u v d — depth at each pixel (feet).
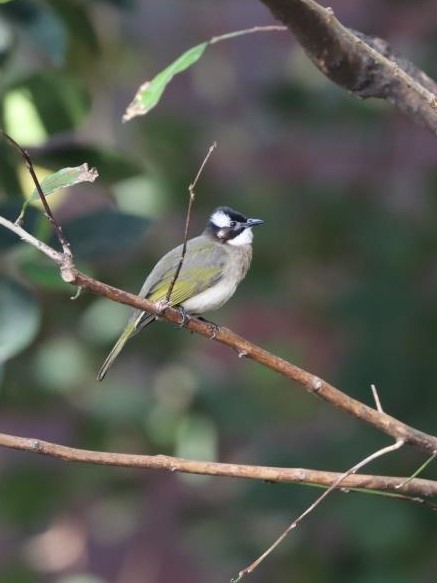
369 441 37.24
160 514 45.73
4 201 24.04
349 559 37.73
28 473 40.06
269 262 42.50
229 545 39.06
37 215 24.13
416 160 47.83
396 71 18.76
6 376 37.83
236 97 49.90
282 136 48.21
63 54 26.84
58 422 45.78
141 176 27.09
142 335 40.14
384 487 19.42
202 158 44.42
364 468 36.91
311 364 43.80
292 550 38.45
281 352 43.04
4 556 44.98
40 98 27.07
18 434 47.70
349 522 35.86
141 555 46.65
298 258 43.09
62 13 30.63
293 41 50.85
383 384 38.34
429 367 38.42
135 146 44.42
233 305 42.75
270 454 38.47
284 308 44.29
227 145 48.39
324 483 19.12
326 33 22.63
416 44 43.75
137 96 20.70
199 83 50.19
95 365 39.27
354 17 49.06
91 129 44.29
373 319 39.75
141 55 46.98
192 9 50.70
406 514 35.60
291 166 48.60
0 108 27.04
